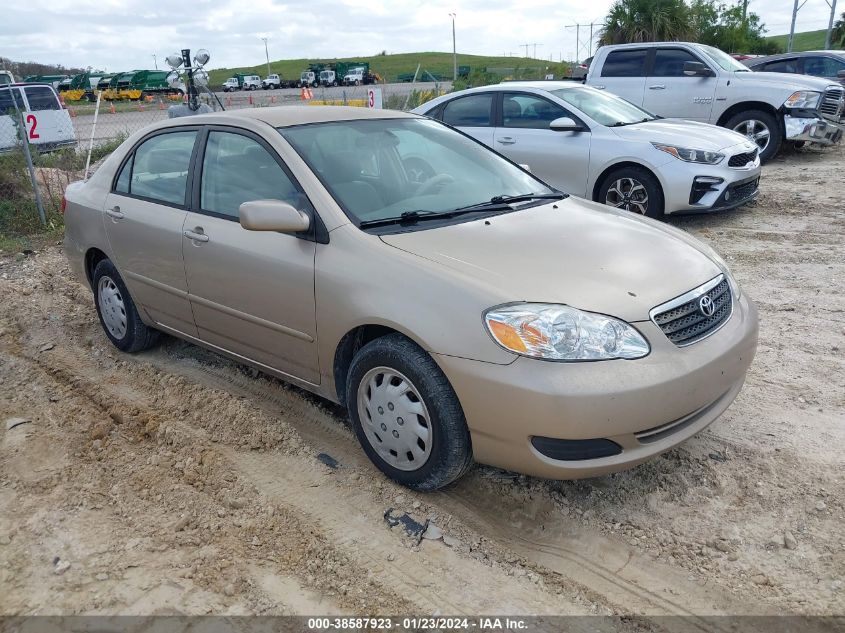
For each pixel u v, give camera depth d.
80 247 5.17
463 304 2.96
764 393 4.17
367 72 63.19
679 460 3.53
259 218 3.32
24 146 9.38
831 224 7.88
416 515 3.20
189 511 3.27
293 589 2.79
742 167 7.97
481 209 3.82
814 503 3.17
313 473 3.55
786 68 16.55
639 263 3.29
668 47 12.33
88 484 3.52
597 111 8.62
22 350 5.32
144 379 4.71
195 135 4.33
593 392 2.76
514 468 2.99
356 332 3.42
